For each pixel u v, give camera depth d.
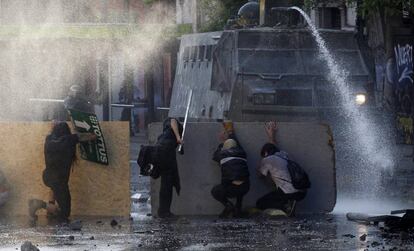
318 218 23.61
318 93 27.12
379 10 34.59
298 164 24.39
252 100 26.92
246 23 31.06
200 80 29.86
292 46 27.62
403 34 41.03
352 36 27.89
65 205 24.03
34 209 23.97
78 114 24.45
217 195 23.94
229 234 21.09
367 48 27.88
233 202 24.70
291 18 29.70
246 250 18.94
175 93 33.06
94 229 22.23
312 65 27.41
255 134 24.66
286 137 24.72
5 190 25.00
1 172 25.00
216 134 24.72
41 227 22.72
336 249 18.88
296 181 23.80
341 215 24.11
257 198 24.67
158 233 21.41
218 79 27.84
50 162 23.94
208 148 24.73
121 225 22.86
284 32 27.70
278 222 22.94
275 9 30.09
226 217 24.02
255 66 27.33
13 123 25.20
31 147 25.16
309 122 25.83
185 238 20.61
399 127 40.66
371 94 27.41
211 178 24.77
